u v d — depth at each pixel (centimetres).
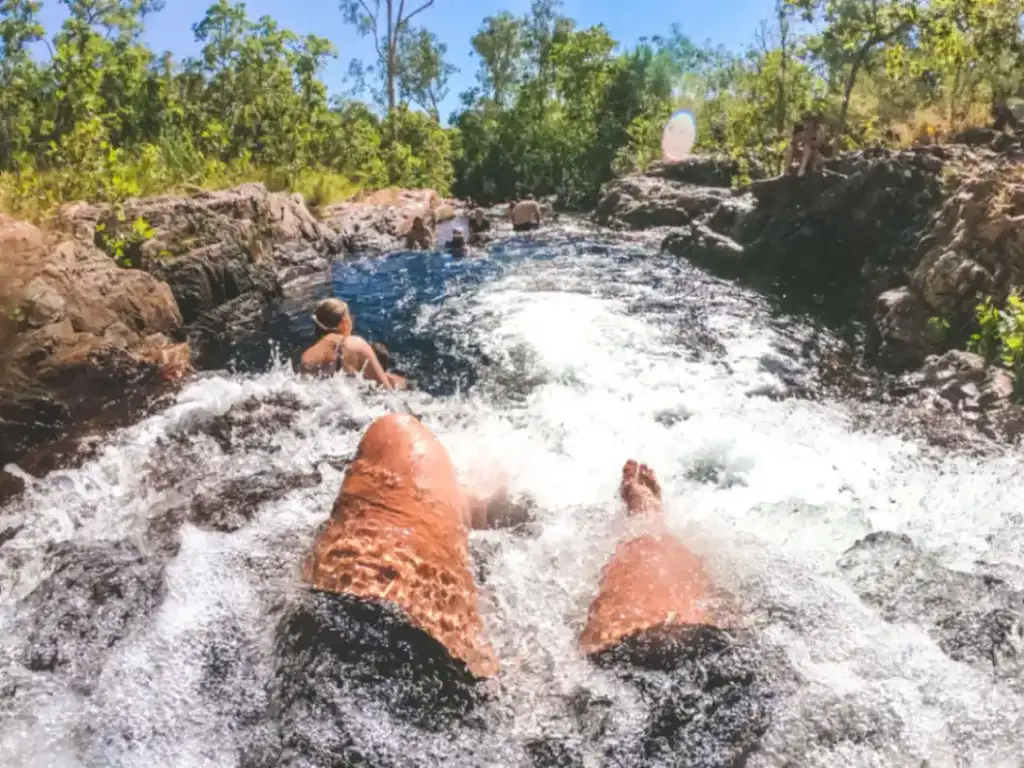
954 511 363
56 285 652
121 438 468
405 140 2741
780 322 783
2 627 283
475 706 238
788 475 416
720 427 488
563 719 236
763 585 291
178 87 1964
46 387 548
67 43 1374
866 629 268
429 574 264
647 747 224
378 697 235
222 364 698
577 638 268
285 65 2100
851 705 231
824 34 1457
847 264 960
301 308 928
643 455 442
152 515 365
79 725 233
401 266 1193
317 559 275
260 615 269
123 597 295
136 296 725
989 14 1280
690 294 926
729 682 241
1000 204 589
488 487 363
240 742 225
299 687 238
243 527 345
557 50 3247
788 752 217
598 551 316
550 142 3044
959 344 578
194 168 1507
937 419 487
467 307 881
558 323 785
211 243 958
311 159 2055
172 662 255
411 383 602
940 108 1457
